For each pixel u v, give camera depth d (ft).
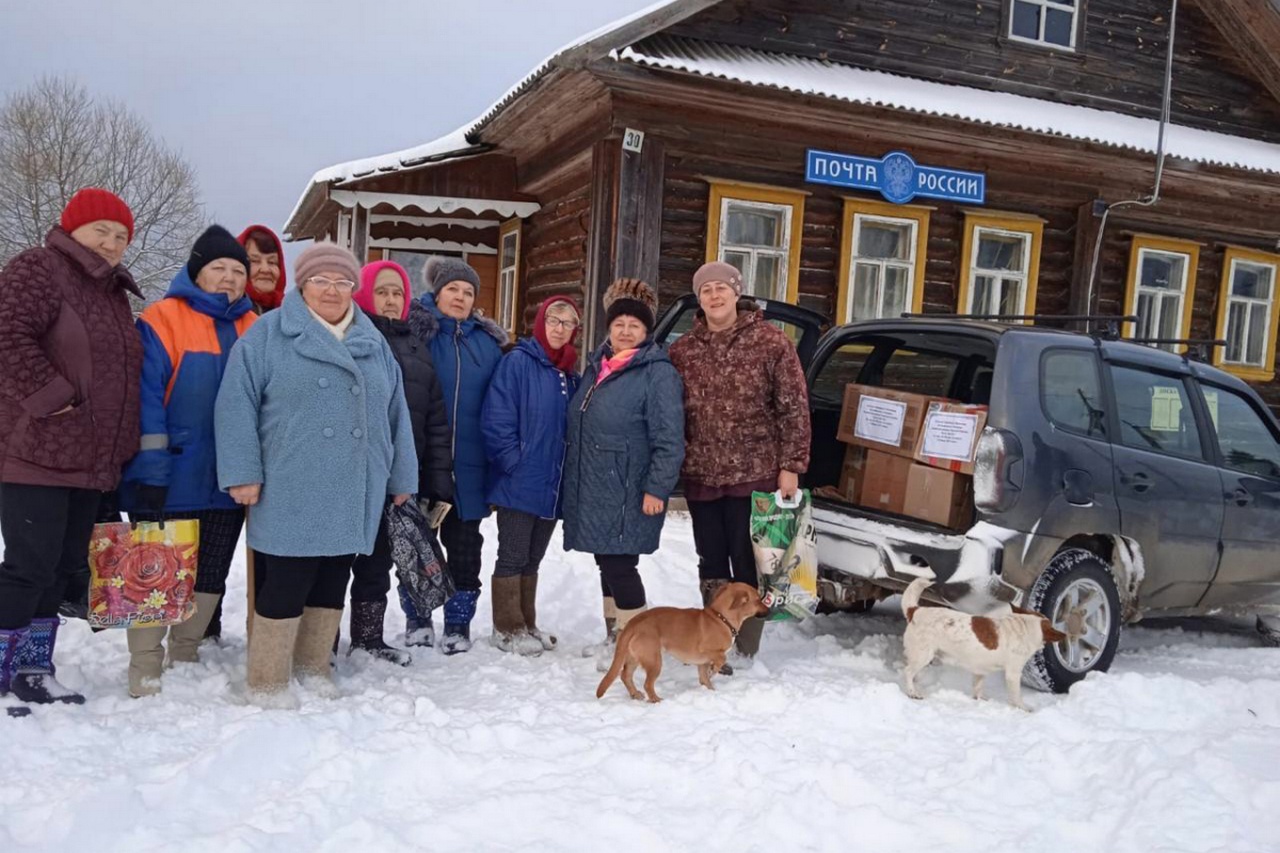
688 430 14.92
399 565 13.73
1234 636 19.38
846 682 14.26
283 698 12.23
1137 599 15.78
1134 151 30.89
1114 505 14.98
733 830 9.37
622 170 28.14
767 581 14.10
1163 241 36.19
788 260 30.71
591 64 25.17
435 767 10.51
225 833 8.72
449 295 15.42
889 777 10.80
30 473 11.21
